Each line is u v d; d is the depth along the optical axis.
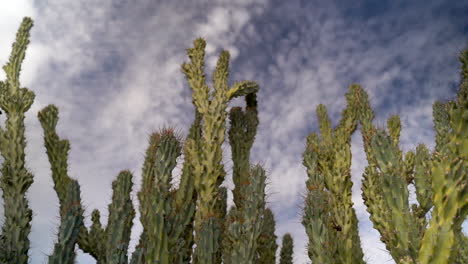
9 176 8.26
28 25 9.78
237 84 7.97
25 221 8.12
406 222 4.64
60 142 9.84
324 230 5.63
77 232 7.09
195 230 6.66
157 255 4.92
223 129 7.38
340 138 6.72
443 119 6.48
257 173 5.78
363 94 6.51
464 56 3.94
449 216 3.87
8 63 9.31
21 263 7.78
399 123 6.59
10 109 8.73
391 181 4.79
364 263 6.11
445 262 3.86
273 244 8.06
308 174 6.42
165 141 5.25
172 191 5.38
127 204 6.80
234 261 5.38
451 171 3.88
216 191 6.93
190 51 8.07
